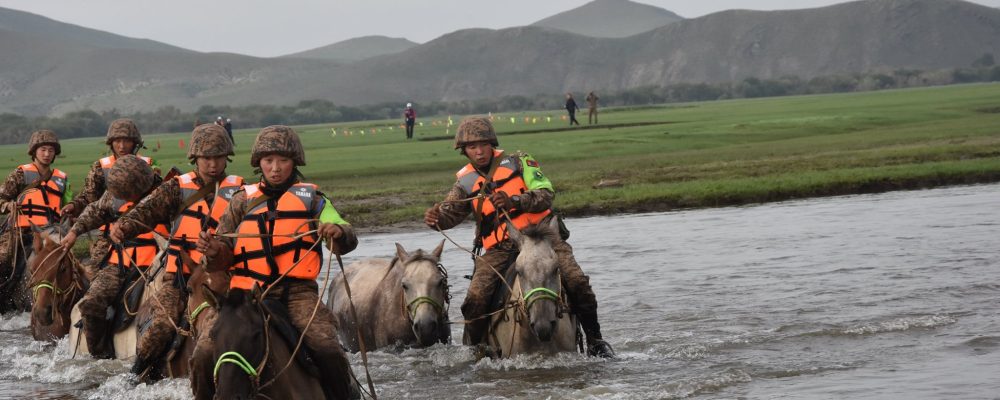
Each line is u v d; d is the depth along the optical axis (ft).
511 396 30.91
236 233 24.09
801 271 52.85
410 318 34.27
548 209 34.40
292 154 24.21
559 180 113.19
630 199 92.38
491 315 34.86
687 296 47.93
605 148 163.02
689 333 39.96
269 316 23.08
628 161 136.87
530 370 33.94
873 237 63.87
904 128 182.91
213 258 23.99
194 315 25.80
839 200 89.56
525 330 33.96
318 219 24.44
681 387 31.27
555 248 34.09
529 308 31.60
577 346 36.24
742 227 73.46
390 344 37.47
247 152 202.59
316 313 24.21
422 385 32.78
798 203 89.10
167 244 31.50
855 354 34.96
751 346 37.14
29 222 49.29
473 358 35.53
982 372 31.12
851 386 30.45
